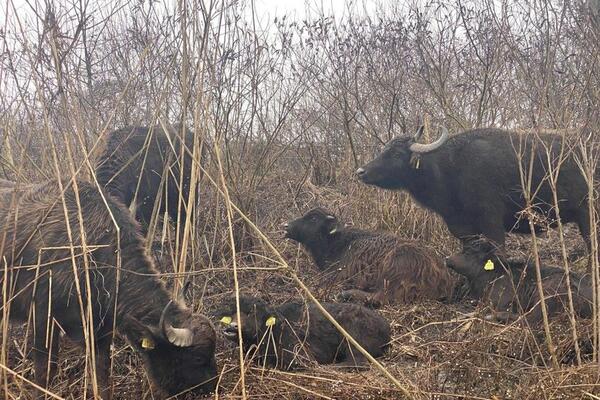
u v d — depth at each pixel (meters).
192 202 5.18
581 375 4.35
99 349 4.71
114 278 4.60
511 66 8.46
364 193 9.16
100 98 7.45
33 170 6.33
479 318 5.40
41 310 4.55
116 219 4.80
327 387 4.56
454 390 4.51
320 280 7.34
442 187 7.65
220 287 6.75
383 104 10.07
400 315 6.47
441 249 8.27
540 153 7.12
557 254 8.20
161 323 4.29
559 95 6.81
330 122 10.98
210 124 7.37
